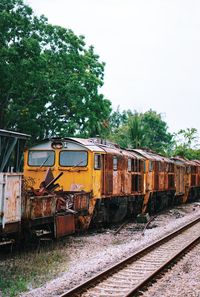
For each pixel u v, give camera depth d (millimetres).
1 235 12414
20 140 12508
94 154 18172
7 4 27609
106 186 19438
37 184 18188
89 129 31891
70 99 30047
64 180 18016
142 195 25641
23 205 12961
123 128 49250
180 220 23422
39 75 28547
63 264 12195
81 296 9031
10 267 11539
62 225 15172
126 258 12109
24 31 28031
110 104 33156
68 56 31031
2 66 26984
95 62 33500
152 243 14742
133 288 9242
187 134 57156
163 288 9766
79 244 15594
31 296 8961
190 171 38219
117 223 22547
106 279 10422
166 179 30938
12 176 12250
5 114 29078
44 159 18328
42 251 13758
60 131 30750
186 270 11406
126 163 22469
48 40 30875
